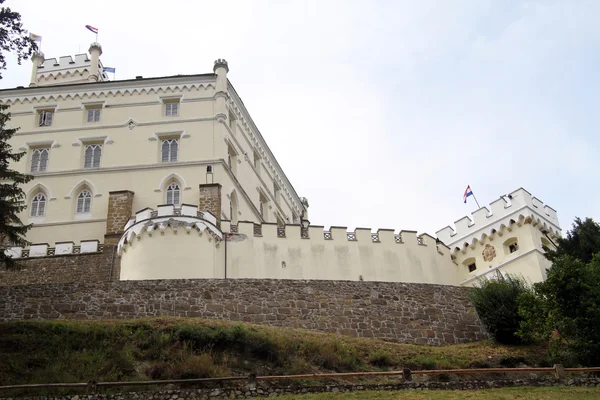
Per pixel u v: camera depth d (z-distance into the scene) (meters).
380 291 34.03
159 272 37.72
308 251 43.22
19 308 30.52
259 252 42.25
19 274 40.97
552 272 30.19
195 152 48.66
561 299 29.14
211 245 40.19
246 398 23.17
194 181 47.16
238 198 49.31
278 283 33.19
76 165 48.97
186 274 38.00
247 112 56.47
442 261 47.03
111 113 50.94
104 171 48.19
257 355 26.75
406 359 28.47
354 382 25.23
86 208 47.53
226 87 52.03
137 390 23.11
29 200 47.75
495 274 44.97
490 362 28.92
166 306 31.41
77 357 24.92
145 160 48.62
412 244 45.84
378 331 32.78
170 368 24.64
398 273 44.41
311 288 33.34
